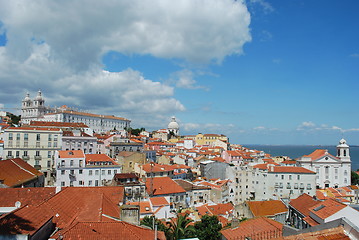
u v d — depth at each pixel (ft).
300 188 364.38
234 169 406.62
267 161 535.19
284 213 216.13
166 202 252.21
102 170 312.29
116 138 488.02
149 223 151.43
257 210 220.23
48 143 350.64
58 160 295.69
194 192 339.57
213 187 357.20
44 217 89.40
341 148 479.00
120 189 144.36
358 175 530.27
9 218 80.94
